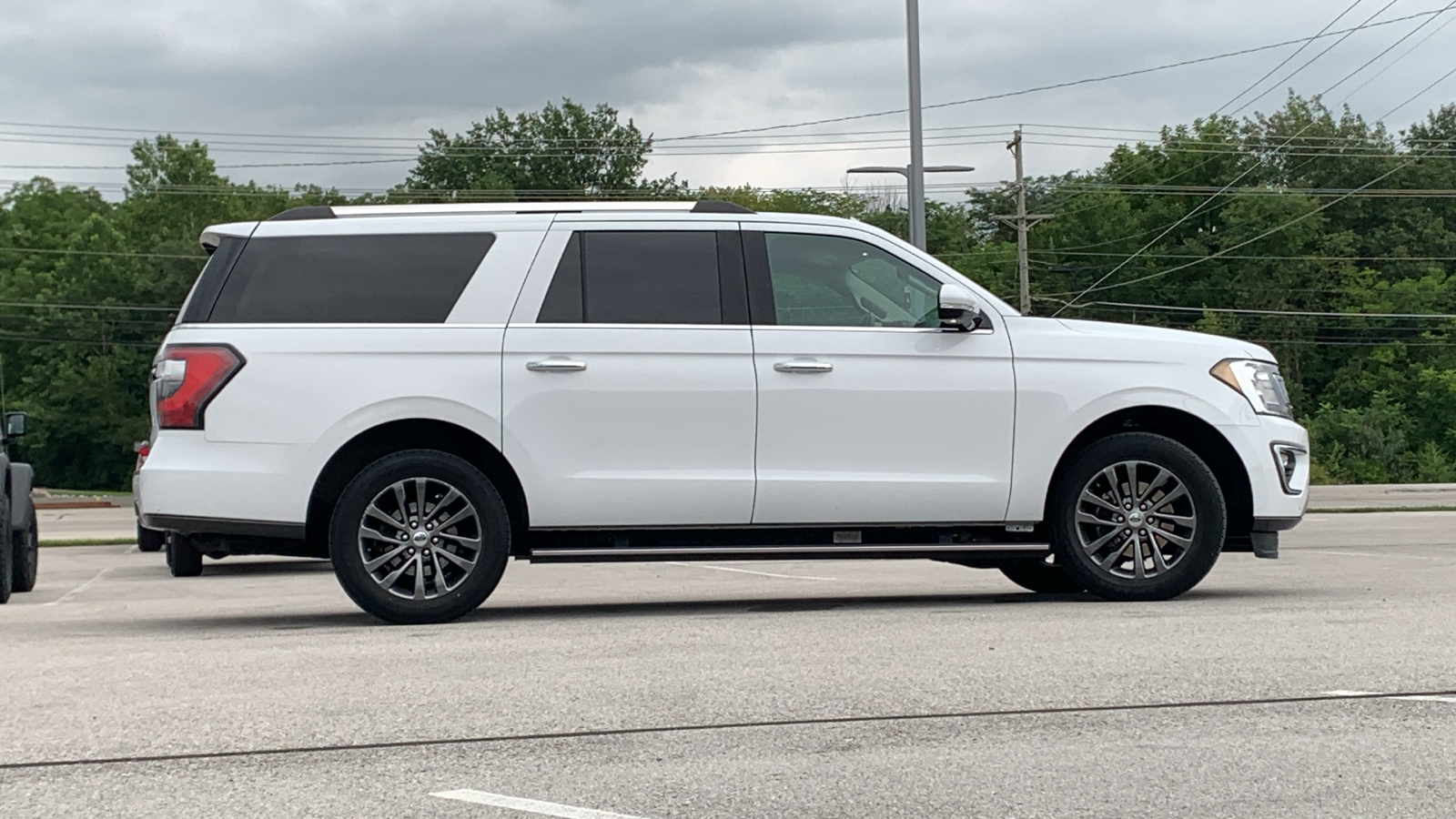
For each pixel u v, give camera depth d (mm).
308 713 5168
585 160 75250
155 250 72812
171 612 9031
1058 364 8156
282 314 7801
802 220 8195
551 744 4695
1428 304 71062
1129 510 8195
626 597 9680
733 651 6453
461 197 73688
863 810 3961
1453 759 4453
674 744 4684
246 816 3951
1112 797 4066
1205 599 8359
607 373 7820
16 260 78188
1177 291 73688
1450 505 26859
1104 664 5965
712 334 7922
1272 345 72312
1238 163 76125
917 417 8016
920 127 20672
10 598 10758
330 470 7855
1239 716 5008
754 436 7902
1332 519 21250
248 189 74938
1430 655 6129
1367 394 71312
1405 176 75938
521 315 7871
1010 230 77688
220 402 7656
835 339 8000
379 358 7734
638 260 8016
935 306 8203
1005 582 10594
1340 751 4551
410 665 6160
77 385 72812
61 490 74500
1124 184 78000
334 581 12156
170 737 4832
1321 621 7207
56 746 4727
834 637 6840
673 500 7844
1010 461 8086
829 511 7949
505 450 7762
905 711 5129
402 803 4062
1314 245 74312
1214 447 8383
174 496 7609
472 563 7719
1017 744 4645
